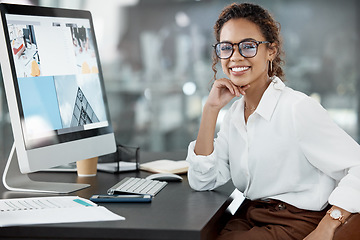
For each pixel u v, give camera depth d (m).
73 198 1.84
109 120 2.37
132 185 2.02
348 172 1.84
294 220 1.90
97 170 2.42
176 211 1.71
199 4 4.83
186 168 2.37
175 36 4.90
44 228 1.55
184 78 4.94
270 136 1.94
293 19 4.67
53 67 2.09
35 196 1.93
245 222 1.99
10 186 2.05
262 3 4.69
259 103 1.95
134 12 4.93
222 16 2.04
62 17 2.18
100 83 2.36
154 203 1.82
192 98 4.96
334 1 4.61
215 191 2.03
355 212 1.77
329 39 4.65
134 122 5.09
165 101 5.01
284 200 1.92
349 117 4.70
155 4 4.90
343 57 4.65
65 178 2.26
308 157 1.89
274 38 2.00
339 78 4.67
